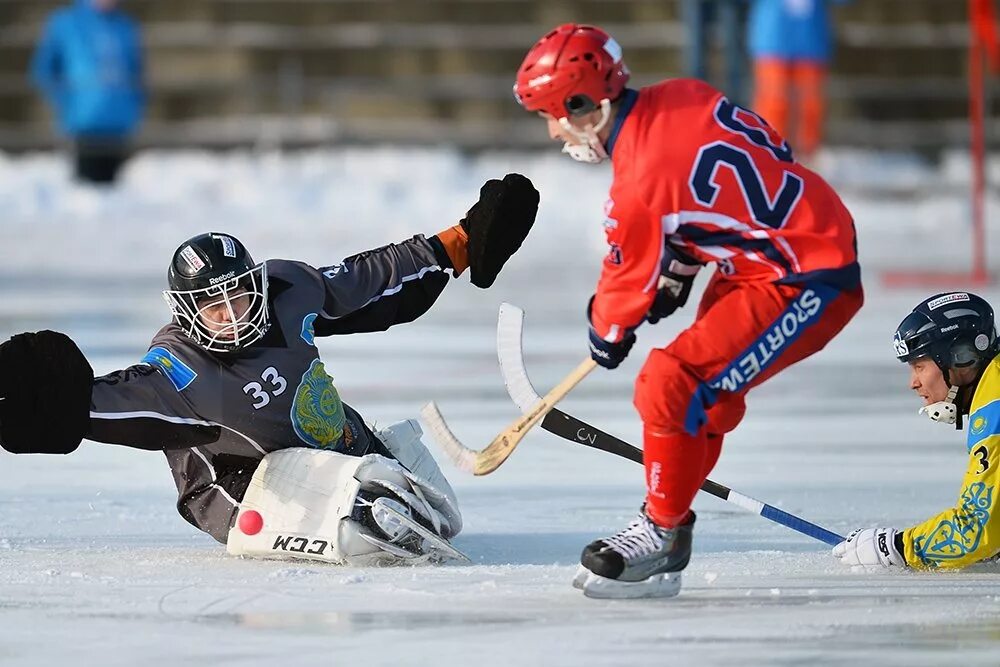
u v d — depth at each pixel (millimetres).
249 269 17891
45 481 24078
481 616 15391
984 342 17422
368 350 40125
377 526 17922
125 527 20641
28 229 67812
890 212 71812
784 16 72500
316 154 82250
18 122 87000
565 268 59281
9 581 17047
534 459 26094
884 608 15758
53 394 16766
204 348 18062
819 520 21016
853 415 30578
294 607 15766
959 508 17250
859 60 88000
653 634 14719
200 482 18766
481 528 20688
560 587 16766
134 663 13688
